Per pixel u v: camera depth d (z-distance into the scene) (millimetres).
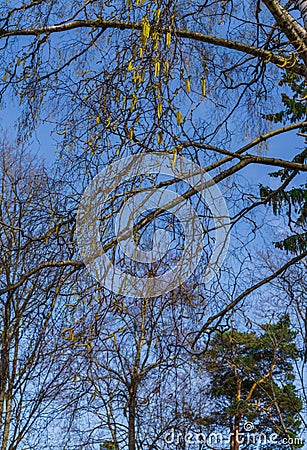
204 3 4961
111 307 4047
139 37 3980
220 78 5004
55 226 4293
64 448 9234
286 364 11586
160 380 4840
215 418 12664
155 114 3674
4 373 7867
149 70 3596
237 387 11945
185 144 3969
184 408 9648
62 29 5160
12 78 5074
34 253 4438
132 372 7355
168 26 3711
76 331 4172
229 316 5051
